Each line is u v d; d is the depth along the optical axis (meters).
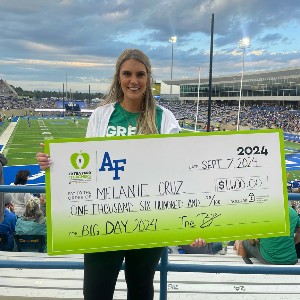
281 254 4.64
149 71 2.47
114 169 2.59
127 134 2.56
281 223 2.77
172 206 2.66
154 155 2.61
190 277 3.80
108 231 2.61
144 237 2.64
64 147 2.54
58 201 2.56
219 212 2.72
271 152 2.73
